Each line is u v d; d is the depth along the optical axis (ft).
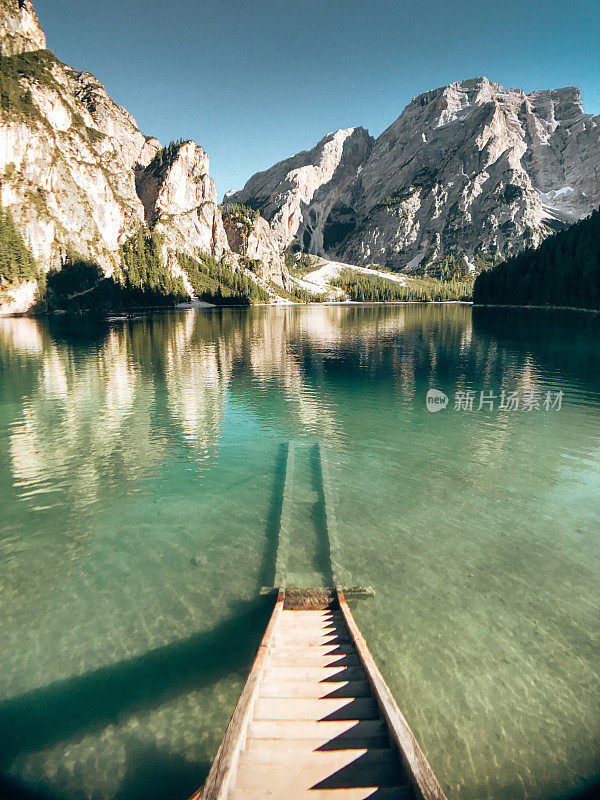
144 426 83.87
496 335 241.35
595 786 22.65
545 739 25.07
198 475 62.80
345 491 57.26
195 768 23.67
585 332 249.14
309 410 94.07
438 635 32.73
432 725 25.81
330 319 419.74
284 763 17.43
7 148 581.12
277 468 65.21
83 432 80.48
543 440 75.51
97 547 45.11
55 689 28.48
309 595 36.47
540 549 43.98
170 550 44.57
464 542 45.37
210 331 286.46
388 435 78.69
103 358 165.58
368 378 127.34
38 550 44.55
